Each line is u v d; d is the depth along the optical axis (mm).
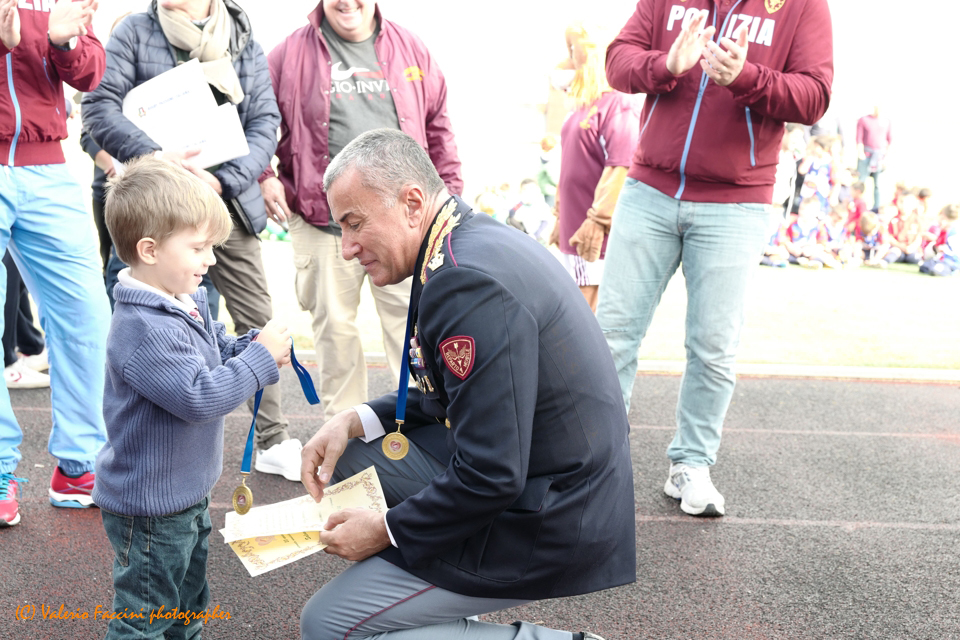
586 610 2678
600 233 4375
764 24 3141
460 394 1795
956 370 5801
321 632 1989
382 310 3736
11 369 4730
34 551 2891
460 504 1801
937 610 2729
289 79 3631
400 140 1924
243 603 2662
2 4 2670
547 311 1828
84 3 2930
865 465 4039
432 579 1899
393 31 3736
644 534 3213
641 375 5586
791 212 10898
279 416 3695
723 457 4090
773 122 3164
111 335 1972
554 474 1901
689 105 3174
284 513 2094
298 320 6648
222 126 3311
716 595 2783
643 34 3391
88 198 10367
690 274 3348
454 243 1864
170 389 1903
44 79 2953
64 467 3199
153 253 1965
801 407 4961
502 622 2600
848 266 10820
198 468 2068
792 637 2551
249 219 3494
